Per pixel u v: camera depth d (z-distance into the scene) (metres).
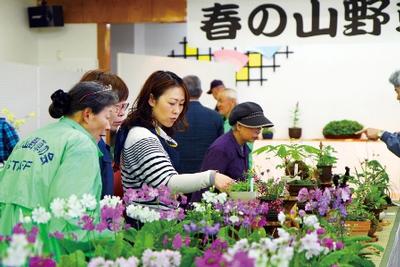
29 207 2.33
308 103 8.21
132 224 2.82
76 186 2.32
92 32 8.55
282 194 3.11
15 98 6.81
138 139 2.95
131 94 7.27
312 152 3.70
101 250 2.04
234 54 8.20
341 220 2.81
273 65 8.23
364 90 8.06
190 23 8.20
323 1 8.00
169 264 1.80
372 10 7.93
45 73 7.31
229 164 3.73
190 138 5.71
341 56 8.07
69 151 2.36
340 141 7.62
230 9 8.14
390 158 7.47
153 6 8.27
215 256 1.61
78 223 2.04
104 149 2.87
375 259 2.92
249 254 1.63
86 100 2.50
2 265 1.43
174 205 2.50
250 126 3.68
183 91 3.13
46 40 8.71
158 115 3.08
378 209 3.80
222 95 6.44
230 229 2.50
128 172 2.99
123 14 8.37
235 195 2.87
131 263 1.72
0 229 2.38
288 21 8.08
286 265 1.69
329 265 2.15
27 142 2.47
